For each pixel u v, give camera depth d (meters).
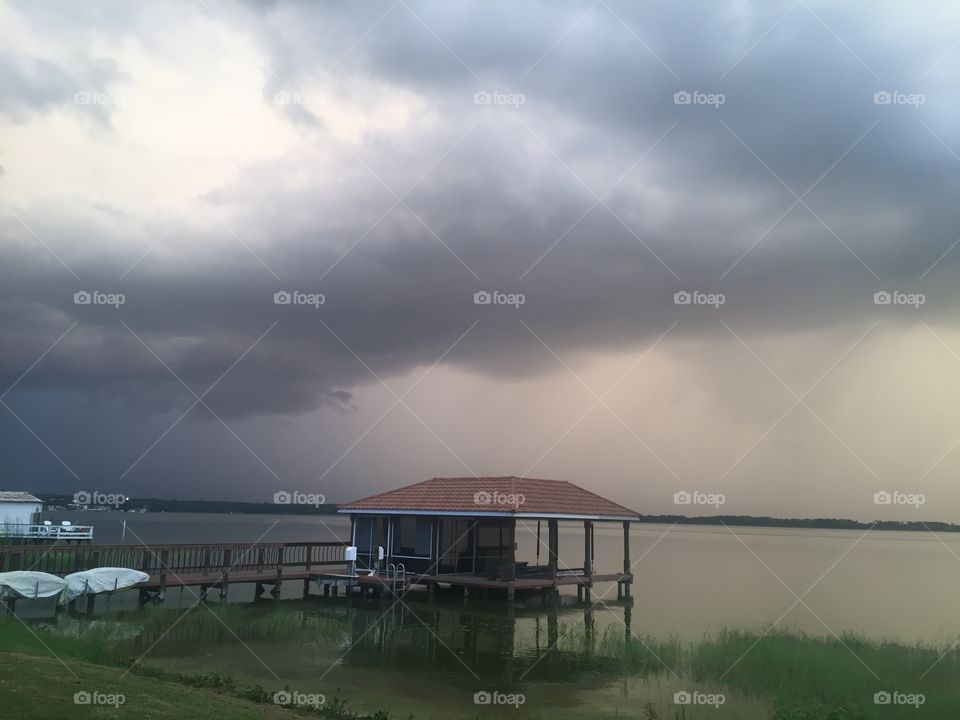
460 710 14.75
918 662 18.44
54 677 12.20
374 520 33.56
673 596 36.44
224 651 19.20
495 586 28.56
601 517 32.78
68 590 23.05
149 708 10.91
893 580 49.88
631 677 17.75
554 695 16.09
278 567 29.77
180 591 30.16
